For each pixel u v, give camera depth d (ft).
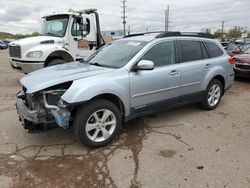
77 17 29.37
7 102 20.85
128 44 15.80
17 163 11.50
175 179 10.43
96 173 10.80
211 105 19.06
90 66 14.69
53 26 30.12
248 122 16.85
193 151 12.75
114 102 13.75
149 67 13.47
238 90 26.48
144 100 14.47
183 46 16.72
